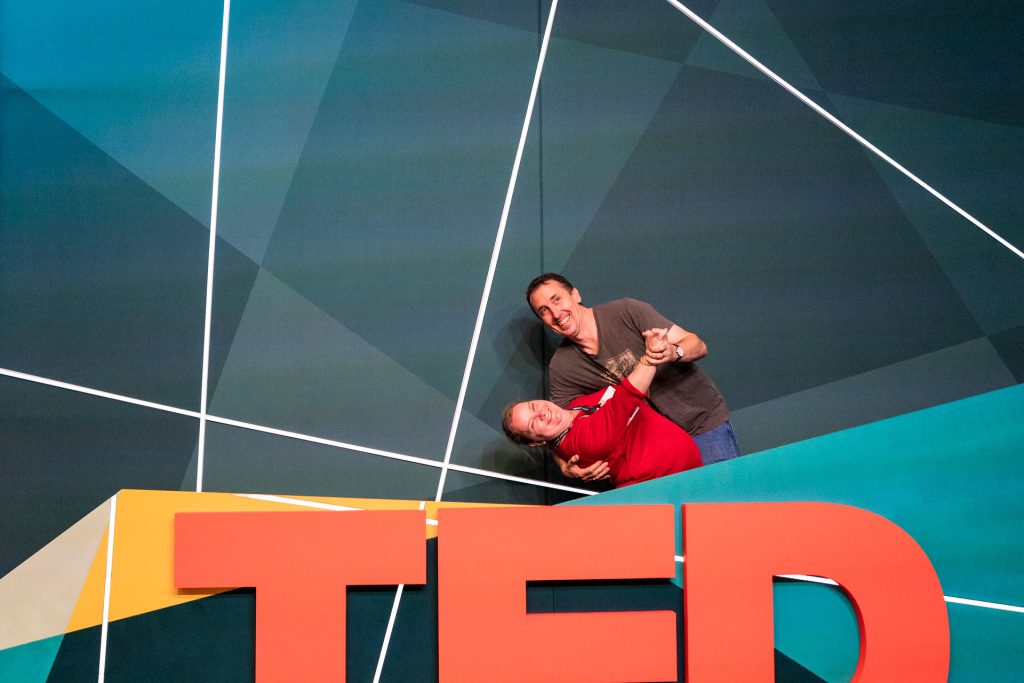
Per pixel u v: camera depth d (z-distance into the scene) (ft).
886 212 10.16
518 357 9.70
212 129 9.66
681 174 10.06
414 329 9.65
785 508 8.06
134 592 8.07
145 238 9.48
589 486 9.55
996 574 8.09
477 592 7.95
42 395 9.24
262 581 7.94
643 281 9.89
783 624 8.07
